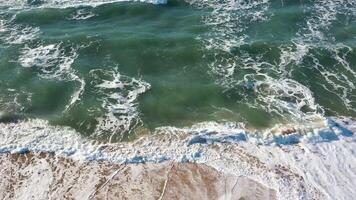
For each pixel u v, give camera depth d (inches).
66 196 546.3
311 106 689.0
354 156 601.0
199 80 740.7
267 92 714.8
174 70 764.0
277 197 547.2
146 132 642.2
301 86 729.0
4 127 642.2
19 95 704.4
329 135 629.6
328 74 755.4
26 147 609.0
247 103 694.5
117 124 655.1
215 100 701.3
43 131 638.5
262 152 605.9
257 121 660.7
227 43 820.0
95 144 620.1
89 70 757.9
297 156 600.4
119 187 559.2
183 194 550.6
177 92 714.2
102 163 590.2
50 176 570.6
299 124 653.3
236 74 752.3
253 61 782.5
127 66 770.2
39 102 692.7
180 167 585.6
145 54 793.6
